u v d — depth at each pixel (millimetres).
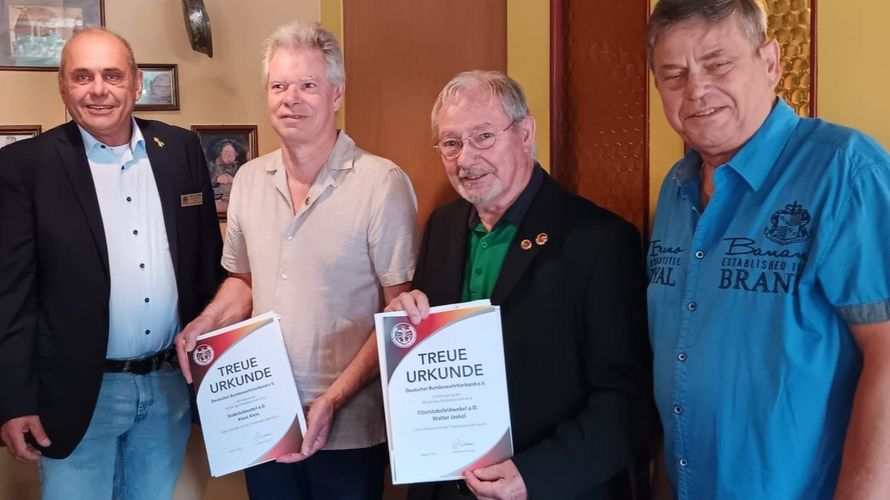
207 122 2371
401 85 2318
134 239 1912
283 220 1774
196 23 2174
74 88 1806
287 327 1742
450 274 1573
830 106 1467
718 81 1180
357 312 1757
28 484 2334
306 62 1676
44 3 2248
